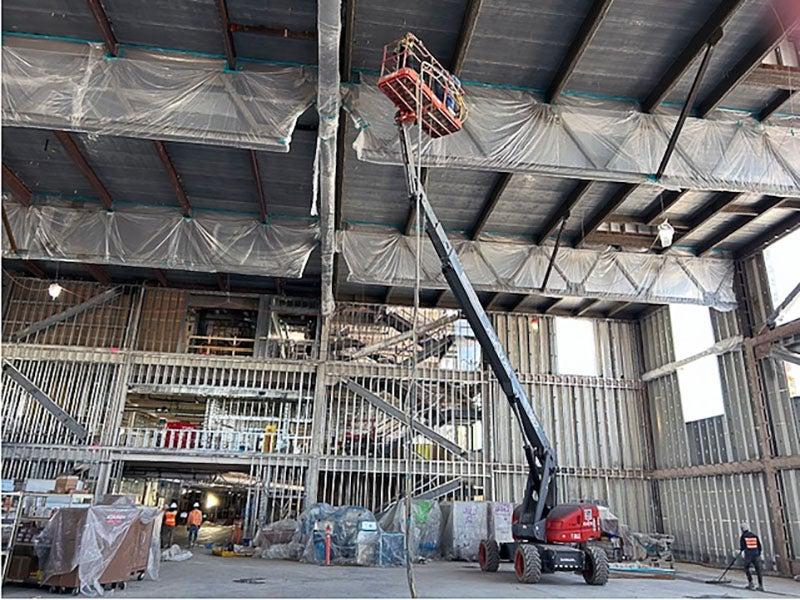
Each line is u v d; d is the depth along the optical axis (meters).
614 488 20.97
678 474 19.83
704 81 11.23
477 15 9.46
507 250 16.64
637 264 17.12
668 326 21.16
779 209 15.32
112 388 19.88
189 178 14.39
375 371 21.00
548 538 12.70
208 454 19.58
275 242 15.68
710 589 12.53
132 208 15.45
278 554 16.78
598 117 11.47
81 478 18.44
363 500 19.75
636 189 14.74
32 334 20.25
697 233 16.83
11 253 14.69
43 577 9.26
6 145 13.41
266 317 21.39
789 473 15.86
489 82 11.36
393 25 10.09
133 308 20.84
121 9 9.91
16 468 18.75
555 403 21.64
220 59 10.73
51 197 15.25
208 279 20.88
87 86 10.29
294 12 9.81
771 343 16.47
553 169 11.21
